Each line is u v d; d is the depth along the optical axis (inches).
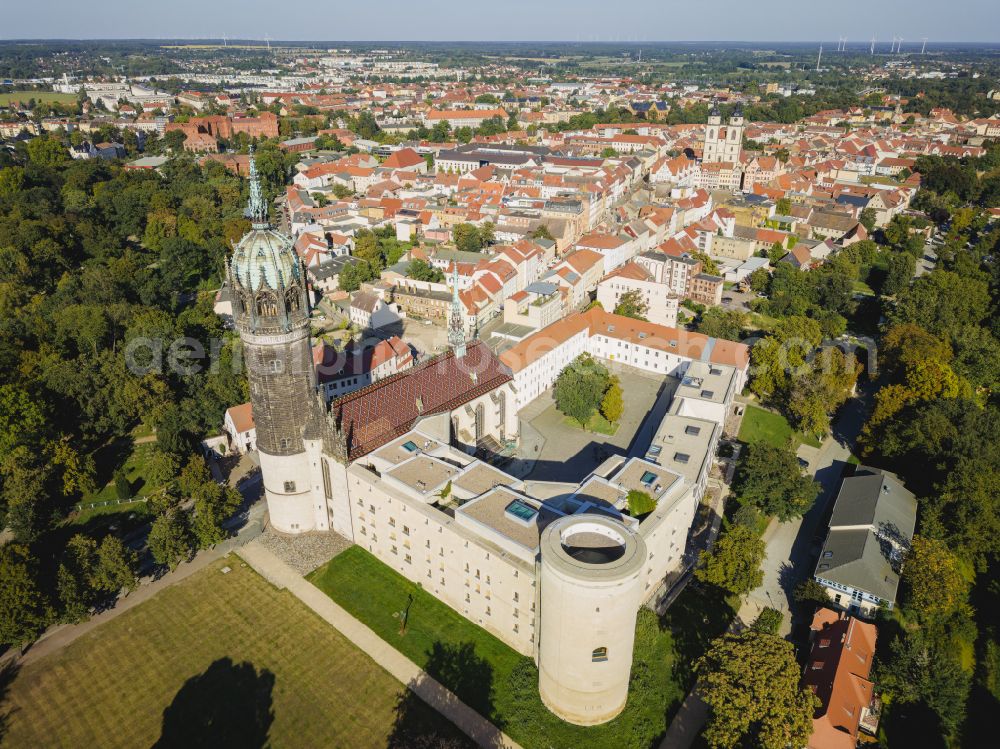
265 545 4913.9
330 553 4832.7
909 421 5787.4
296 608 4372.5
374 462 4660.4
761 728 3361.2
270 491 4904.0
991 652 4313.5
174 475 5462.6
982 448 5221.5
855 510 5027.1
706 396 6195.9
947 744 3722.9
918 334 7155.5
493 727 3663.9
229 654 4050.2
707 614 4394.7
